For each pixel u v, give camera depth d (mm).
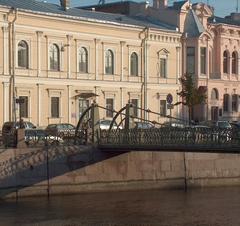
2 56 50875
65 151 37469
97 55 58219
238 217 31250
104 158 38688
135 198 36969
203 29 66938
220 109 69562
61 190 37219
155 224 29516
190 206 34406
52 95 54719
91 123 38969
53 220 30125
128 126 38000
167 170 41250
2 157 35531
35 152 36531
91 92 57781
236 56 72625
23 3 54906
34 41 53094
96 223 29625
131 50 61094
